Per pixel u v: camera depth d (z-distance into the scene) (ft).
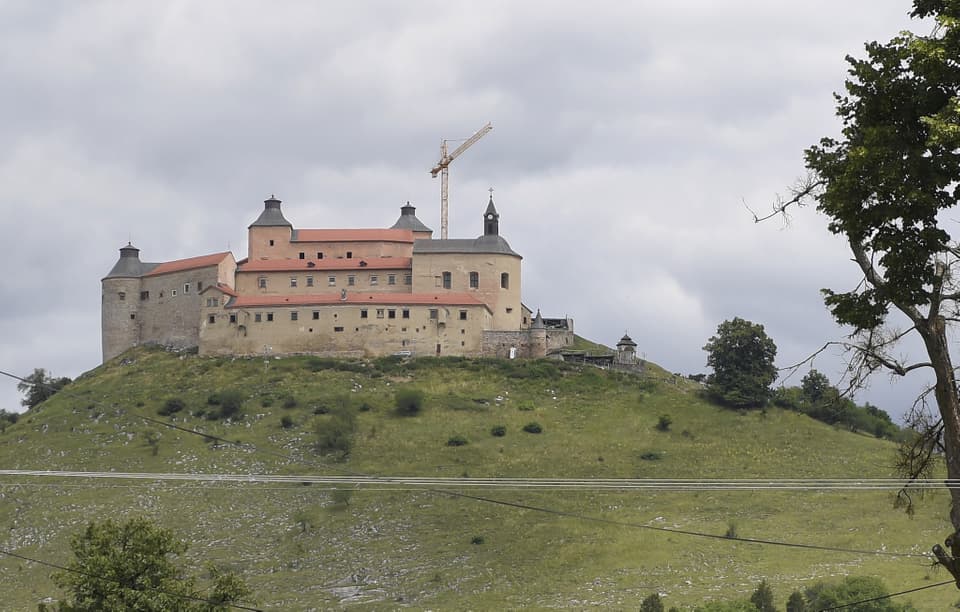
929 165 303.27
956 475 305.94
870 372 323.16
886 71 311.27
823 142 329.31
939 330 311.68
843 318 323.98
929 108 307.99
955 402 309.22
